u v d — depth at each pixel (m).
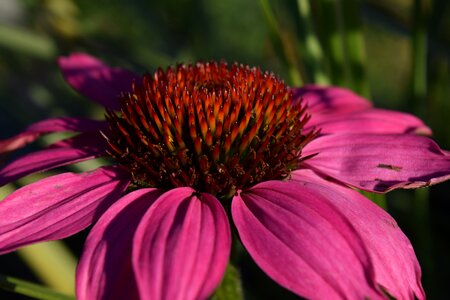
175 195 0.18
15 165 0.19
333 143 0.20
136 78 0.23
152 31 0.33
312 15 0.25
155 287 0.15
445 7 0.26
